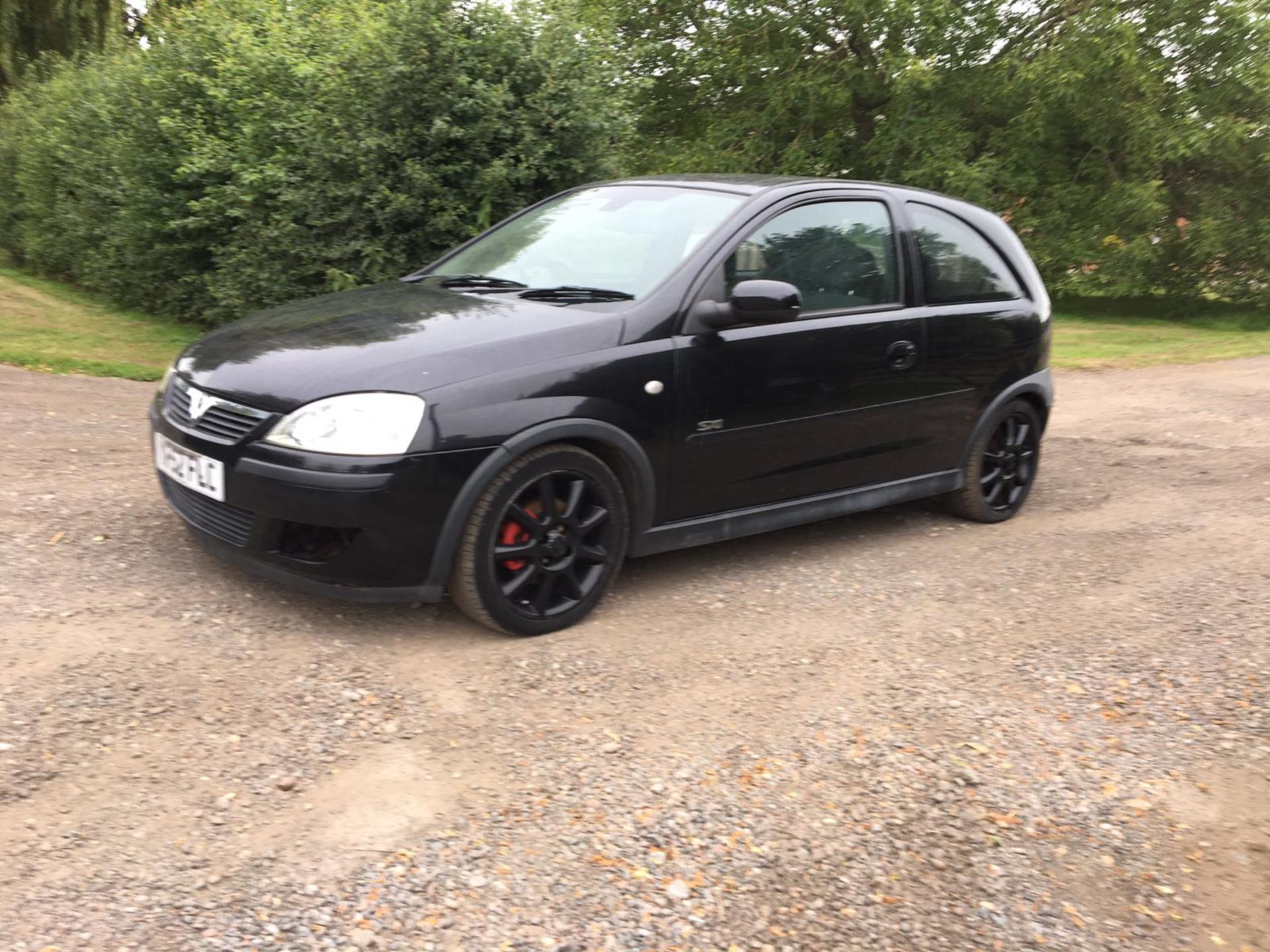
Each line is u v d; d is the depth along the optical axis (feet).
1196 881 8.88
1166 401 33.06
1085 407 31.76
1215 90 67.92
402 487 11.53
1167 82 68.23
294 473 11.53
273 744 10.03
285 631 12.40
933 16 64.34
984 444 18.02
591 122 32.91
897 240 16.65
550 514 12.69
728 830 9.23
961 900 8.52
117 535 14.93
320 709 10.75
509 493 12.21
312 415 11.66
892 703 11.66
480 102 31.78
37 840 8.36
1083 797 10.02
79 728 9.93
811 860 8.89
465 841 8.83
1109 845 9.32
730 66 70.79
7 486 16.80
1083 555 17.01
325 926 7.72
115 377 30.07
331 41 35.17
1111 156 71.20
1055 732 11.21
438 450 11.66
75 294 50.39
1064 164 71.77
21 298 45.47
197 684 10.97
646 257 14.69
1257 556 17.07
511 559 12.44
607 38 35.40
